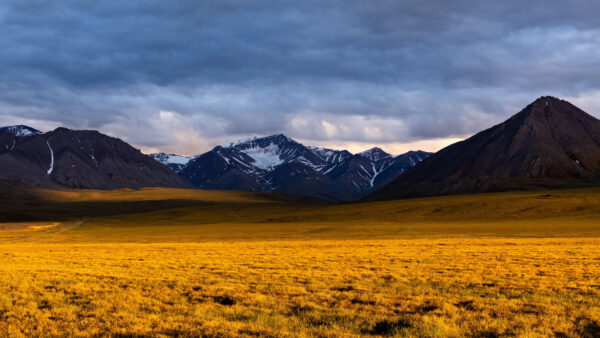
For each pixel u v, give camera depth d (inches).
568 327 642.2
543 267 1150.3
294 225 4210.1
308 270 1179.3
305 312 748.0
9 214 7337.6
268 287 948.6
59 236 3617.1
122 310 772.6
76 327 678.5
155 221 5935.0
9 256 1702.8
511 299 809.5
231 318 724.0
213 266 1293.1
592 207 4352.9
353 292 893.8
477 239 2244.1
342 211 5526.6
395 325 669.9
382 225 3885.3
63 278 1088.2
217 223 5280.5
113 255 1688.0
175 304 814.5
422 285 958.4
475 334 620.4
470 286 941.2
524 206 4682.6
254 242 2415.1
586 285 911.7
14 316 741.9
